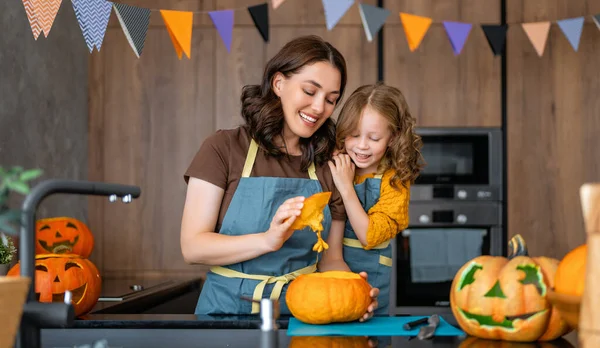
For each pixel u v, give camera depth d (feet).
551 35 11.02
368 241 5.35
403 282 10.85
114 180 11.10
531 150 11.00
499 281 3.30
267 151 5.11
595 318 2.30
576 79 11.00
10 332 2.36
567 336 3.45
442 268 10.87
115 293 7.95
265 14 7.02
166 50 11.14
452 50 11.03
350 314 3.88
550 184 10.98
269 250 4.50
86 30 5.44
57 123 9.84
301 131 4.95
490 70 11.03
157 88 11.15
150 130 11.15
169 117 11.16
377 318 4.19
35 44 9.09
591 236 2.33
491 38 8.27
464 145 11.00
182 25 6.45
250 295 4.82
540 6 11.00
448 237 10.91
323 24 11.12
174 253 11.11
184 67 11.15
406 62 11.08
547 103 11.00
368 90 5.48
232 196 5.07
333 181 5.45
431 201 10.92
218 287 4.91
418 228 10.91
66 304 2.71
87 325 3.94
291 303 3.94
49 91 9.54
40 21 5.24
